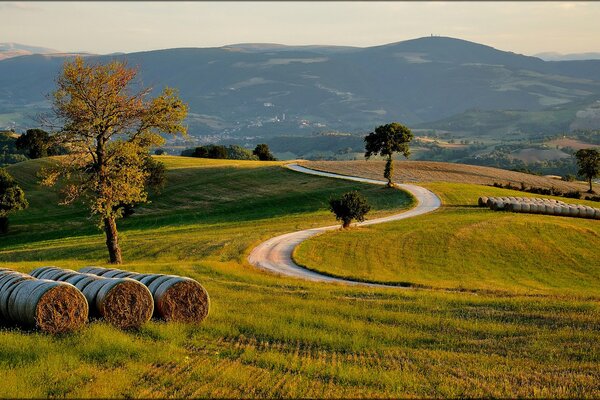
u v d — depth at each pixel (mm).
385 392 24188
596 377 26812
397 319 37875
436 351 30578
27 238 135000
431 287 64062
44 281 32500
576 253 95625
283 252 91000
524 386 25438
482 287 64812
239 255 86000
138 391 23844
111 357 27719
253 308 40406
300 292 49875
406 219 121062
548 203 130000
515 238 101000
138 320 33750
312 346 31172
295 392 23828
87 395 23219
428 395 24172
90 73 71250
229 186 182875
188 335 32750
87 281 34875
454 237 100500
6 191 142500
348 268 81750
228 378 25234
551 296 51531
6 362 26984
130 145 73188
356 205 109500
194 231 123562
